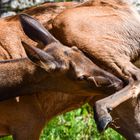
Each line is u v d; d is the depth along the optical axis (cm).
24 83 913
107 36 919
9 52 948
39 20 959
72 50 887
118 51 915
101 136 1071
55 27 927
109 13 938
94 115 846
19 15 903
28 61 912
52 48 879
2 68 920
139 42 936
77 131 1078
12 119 935
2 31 960
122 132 947
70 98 941
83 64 882
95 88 886
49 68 870
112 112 937
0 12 1392
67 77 886
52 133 1070
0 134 955
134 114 935
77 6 960
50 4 983
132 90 869
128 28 934
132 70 892
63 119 1098
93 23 922
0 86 918
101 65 904
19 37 953
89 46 904
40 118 941
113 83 880
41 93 934
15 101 929
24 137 935
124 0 954
